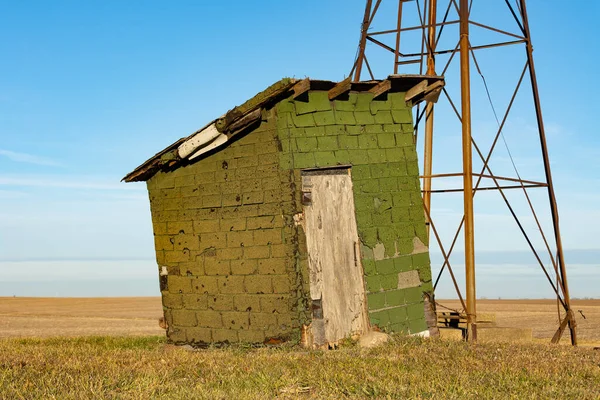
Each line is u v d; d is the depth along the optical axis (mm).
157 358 10555
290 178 12141
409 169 13523
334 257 12406
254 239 12531
